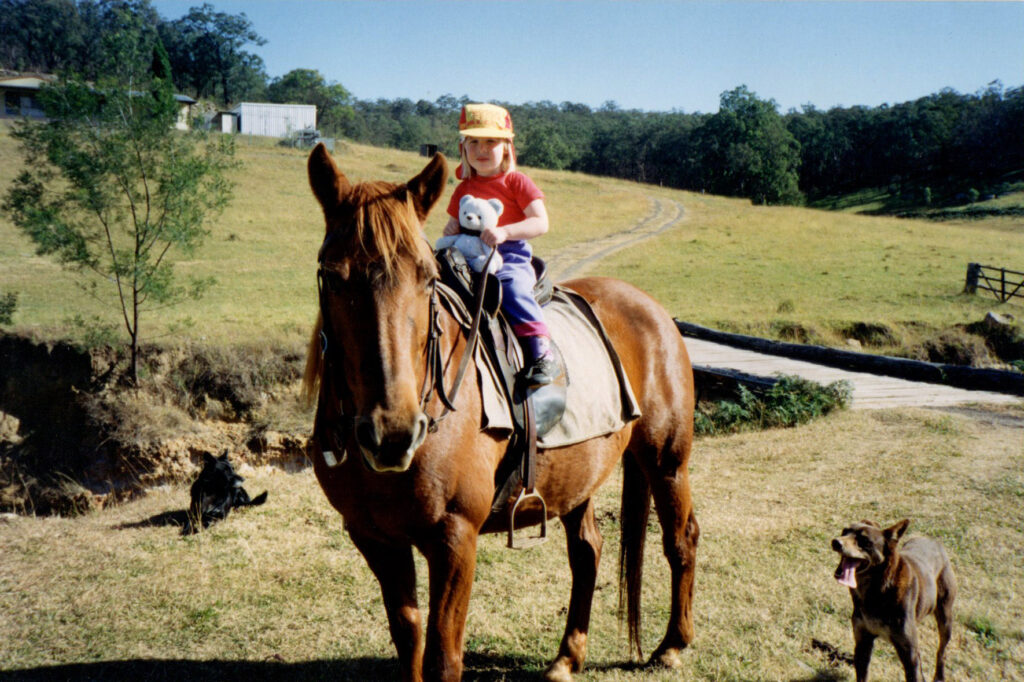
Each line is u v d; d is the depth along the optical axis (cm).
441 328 268
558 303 364
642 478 399
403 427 215
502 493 293
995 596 466
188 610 461
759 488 702
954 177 9481
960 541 546
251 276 2284
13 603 470
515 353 302
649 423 379
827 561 524
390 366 221
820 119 12825
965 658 400
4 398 1280
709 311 2158
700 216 4450
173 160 1276
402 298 226
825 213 4775
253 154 4825
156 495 717
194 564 530
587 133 15188
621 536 402
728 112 9306
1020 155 9331
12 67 10512
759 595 474
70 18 10856
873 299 2356
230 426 1245
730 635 425
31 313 1542
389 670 392
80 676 386
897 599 348
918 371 1430
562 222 4031
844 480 709
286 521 619
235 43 10881
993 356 1866
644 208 4691
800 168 10944
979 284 2480
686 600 398
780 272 2836
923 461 759
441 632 264
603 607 470
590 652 412
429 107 19275
